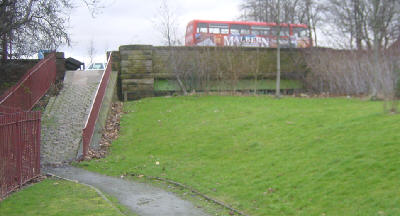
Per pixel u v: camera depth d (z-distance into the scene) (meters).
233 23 30.30
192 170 11.81
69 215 7.37
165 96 24.64
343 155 9.64
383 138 9.84
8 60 19.64
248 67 26.45
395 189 7.27
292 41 30.27
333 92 25.83
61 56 23.08
